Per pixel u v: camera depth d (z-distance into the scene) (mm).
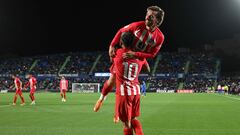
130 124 7906
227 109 26188
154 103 33906
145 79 89938
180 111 24078
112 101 37062
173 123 16625
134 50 7840
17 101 37500
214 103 34375
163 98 45938
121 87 7809
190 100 40250
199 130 14148
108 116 20109
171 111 24047
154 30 7777
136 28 7711
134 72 7863
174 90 83000
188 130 14102
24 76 95375
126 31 7750
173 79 90250
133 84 7898
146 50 7883
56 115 20781
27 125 15680
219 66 97562
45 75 95875
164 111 24031
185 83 87188
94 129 14312
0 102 35312
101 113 22156
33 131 13672
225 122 17141
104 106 28984
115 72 8000
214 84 85438
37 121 17375
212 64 97562
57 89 85062
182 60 99375
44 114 21422
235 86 67188
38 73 96250
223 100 40594
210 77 89500
